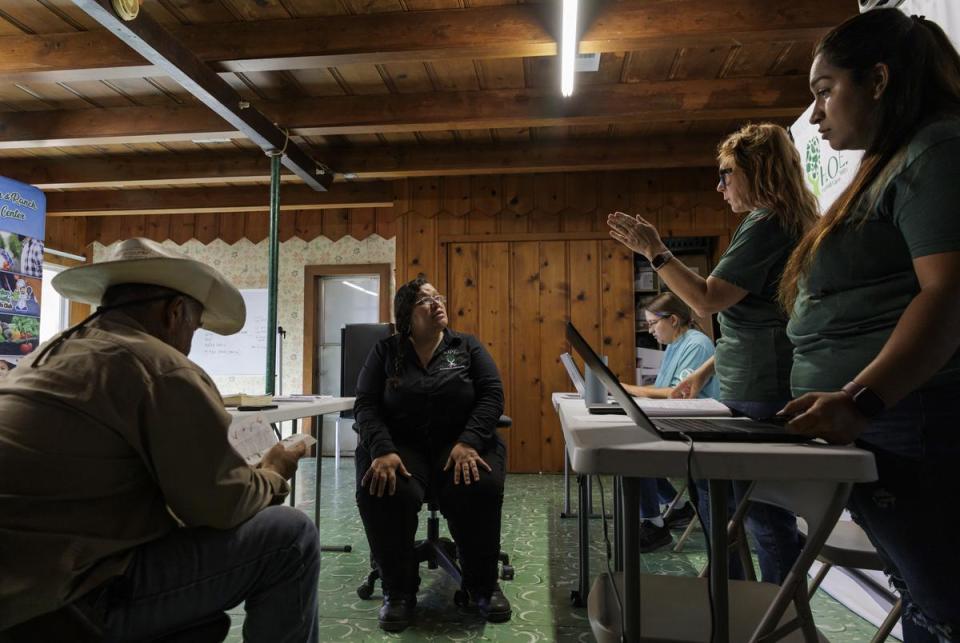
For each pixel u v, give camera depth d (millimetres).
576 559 2604
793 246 1341
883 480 820
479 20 2812
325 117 3746
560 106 3676
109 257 1122
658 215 4859
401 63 3369
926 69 827
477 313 4938
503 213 4988
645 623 915
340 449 5676
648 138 4480
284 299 5812
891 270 844
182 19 2885
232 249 5914
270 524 1107
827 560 1315
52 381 927
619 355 4797
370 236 5762
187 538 1021
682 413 1179
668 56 3338
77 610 862
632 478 791
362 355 3172
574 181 4957
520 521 3264
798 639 862
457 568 2160
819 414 745
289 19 2893
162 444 950
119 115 3842
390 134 4430
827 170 2285
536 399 4836
